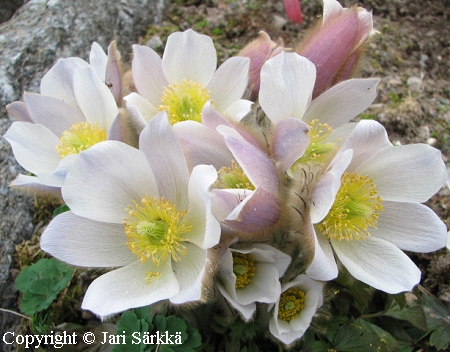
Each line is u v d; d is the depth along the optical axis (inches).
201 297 4.8
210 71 6.8
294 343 6.2
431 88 10.4
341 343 6.6
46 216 8.7
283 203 5.5
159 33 11.0
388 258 5.6
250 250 5.6
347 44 6.6
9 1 12.2
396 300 6.7
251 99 7.0
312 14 11.3
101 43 10.4
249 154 5.2
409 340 7.2
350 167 5.8
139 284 5.5
